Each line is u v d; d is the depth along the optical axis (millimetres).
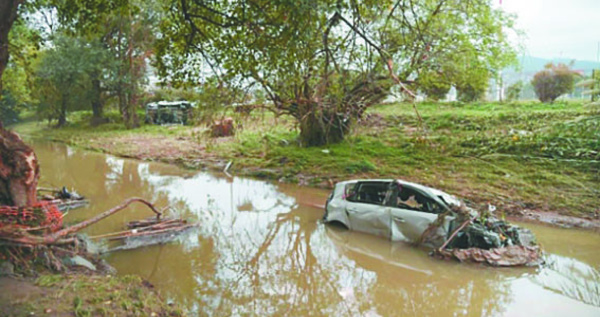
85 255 7848
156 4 30938
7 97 44188
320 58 12953
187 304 6453
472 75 20125
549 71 30391
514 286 6945
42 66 33094
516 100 32094
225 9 10125
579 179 13148
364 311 6289
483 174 14336
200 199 13703
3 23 7805
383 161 17375
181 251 8867
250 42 9312
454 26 17438
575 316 5930
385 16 15234
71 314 5105
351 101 18281
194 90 14641
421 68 17859
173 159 21469
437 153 17609
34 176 7602
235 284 7250
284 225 10820
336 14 8555
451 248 8219
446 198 8867
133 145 26734
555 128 17297
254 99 17938
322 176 16031
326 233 10023
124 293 6000
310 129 21703
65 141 31906
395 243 9078
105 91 41312
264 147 22719
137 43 35000
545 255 8234
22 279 6086
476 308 6301
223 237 9875
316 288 7098
